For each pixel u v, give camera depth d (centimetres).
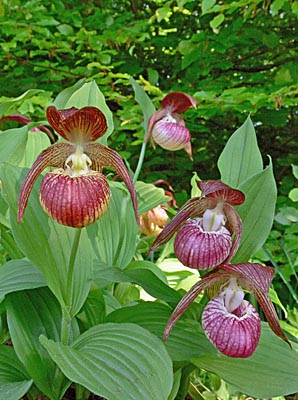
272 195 52
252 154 56
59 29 133
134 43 150
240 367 50
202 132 163
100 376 42
